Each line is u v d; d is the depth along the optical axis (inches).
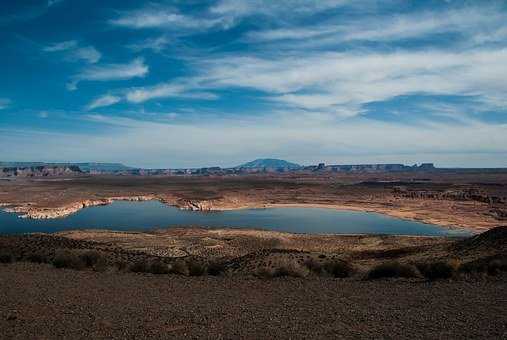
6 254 1190.3
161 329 591.2
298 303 711.1
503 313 616.4
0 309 693.9
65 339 557.6
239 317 637.3
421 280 861.8
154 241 2096.5
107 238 2193.7
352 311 653.3
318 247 1951.3
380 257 1477.6
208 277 967.6
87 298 765.9
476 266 908.0
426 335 541.6
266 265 1073.5
